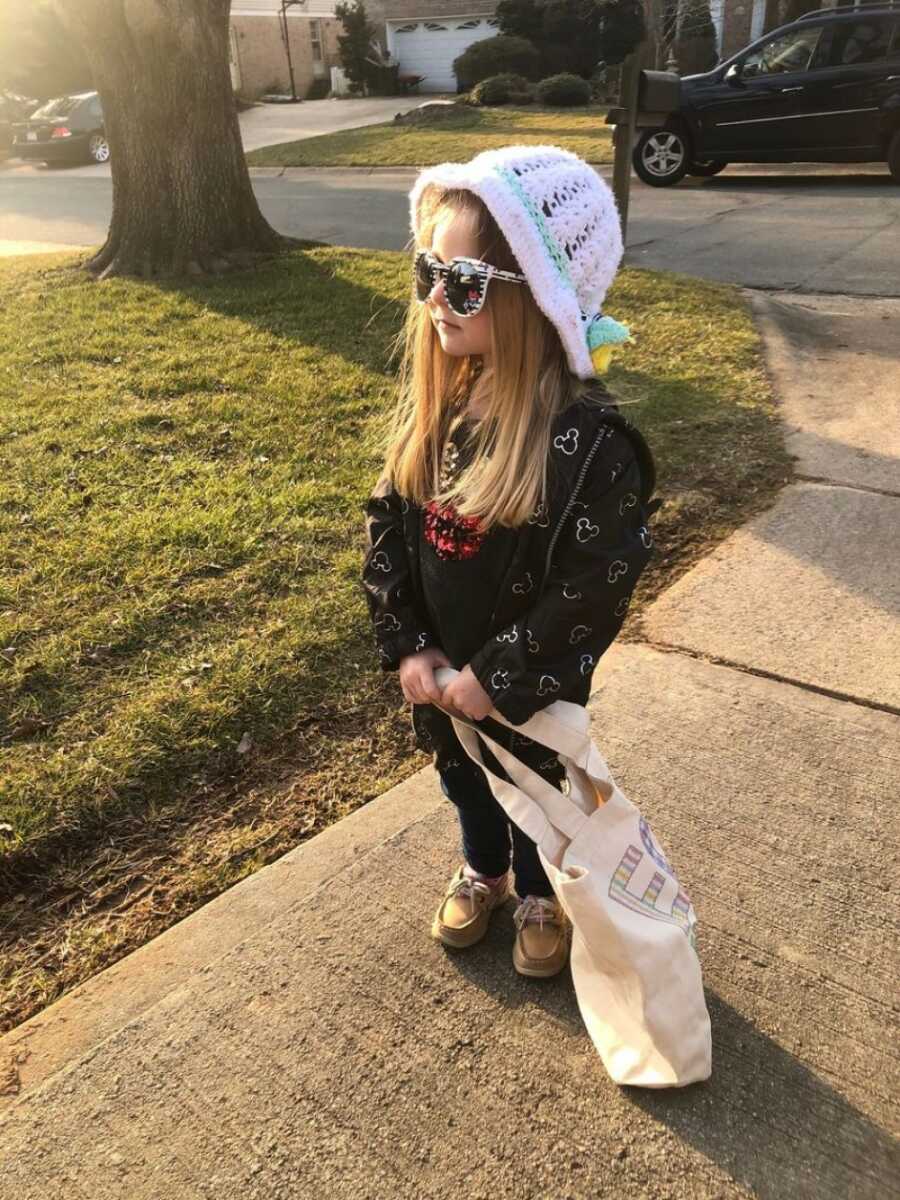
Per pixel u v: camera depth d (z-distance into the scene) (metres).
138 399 5.22
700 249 9.08
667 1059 1.65
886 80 11.34
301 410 5.00
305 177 15.73
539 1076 1.75
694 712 2.71
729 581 3.39
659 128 12.53
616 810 1.59
